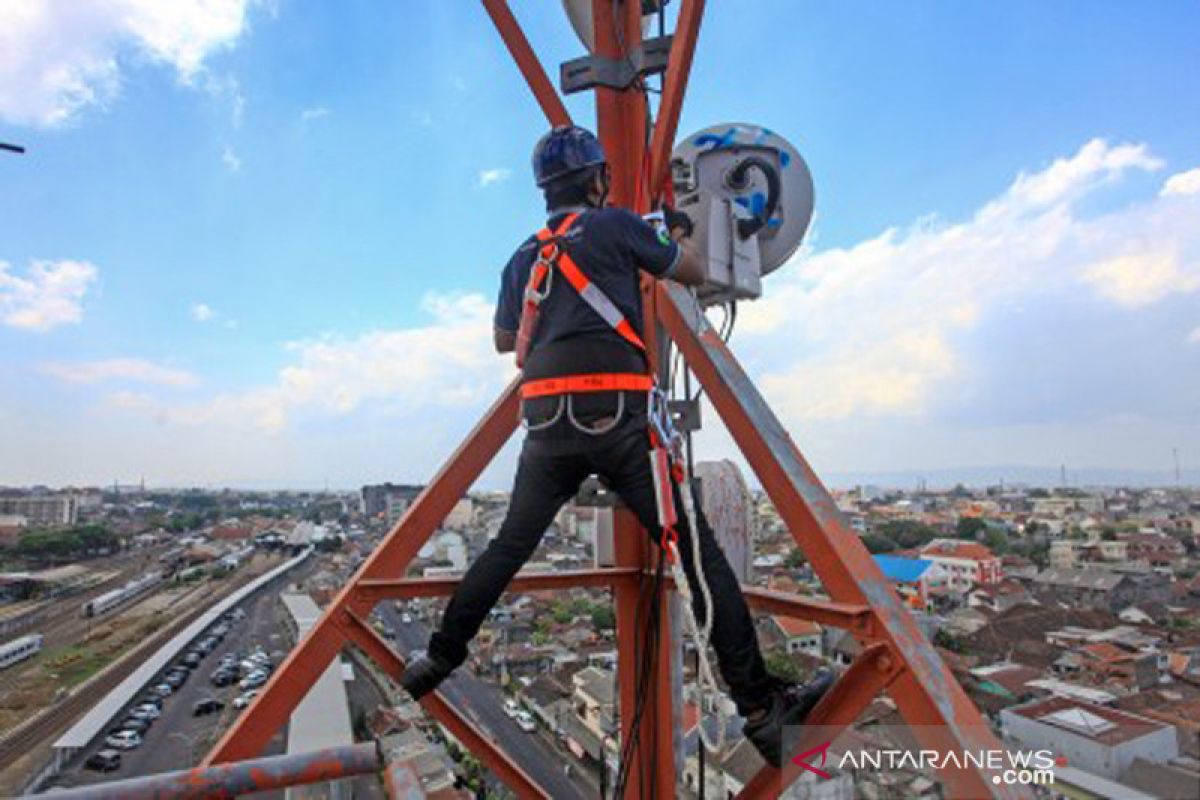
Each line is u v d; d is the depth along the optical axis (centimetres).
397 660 260
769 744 202
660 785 309
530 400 218
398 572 272
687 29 291
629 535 330
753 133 320
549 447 214
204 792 177
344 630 260
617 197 336
